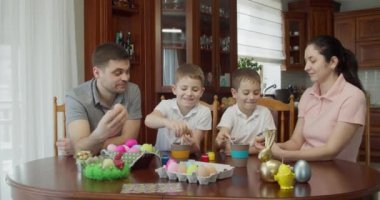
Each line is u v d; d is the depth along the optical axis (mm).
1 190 2545
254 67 4938
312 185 1050
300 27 5973
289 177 1005
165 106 1938
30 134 2678
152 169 1287
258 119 1911
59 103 2818
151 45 3578
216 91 3914
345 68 1750
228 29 4117
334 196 942
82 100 1696
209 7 3869
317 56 1716
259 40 5383
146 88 3531
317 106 1746
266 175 1064
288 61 5910
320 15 5992
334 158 1562
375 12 5777
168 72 3641
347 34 6020
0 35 2570
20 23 2652
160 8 3584
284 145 1780
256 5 5309
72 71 2939
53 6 2805
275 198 908
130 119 1771
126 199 943
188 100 1853
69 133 1654
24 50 2660
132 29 3492
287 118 2768
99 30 3094
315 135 1711
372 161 5562
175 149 1401
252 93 1879
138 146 1349
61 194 997
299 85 6348
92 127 1729
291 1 6086
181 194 943
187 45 3664
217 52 3945
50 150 2768
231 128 1885
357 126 1605
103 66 1630
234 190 984
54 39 2812
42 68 2758
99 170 1110
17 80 2629
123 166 1149
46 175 1205
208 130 1980
